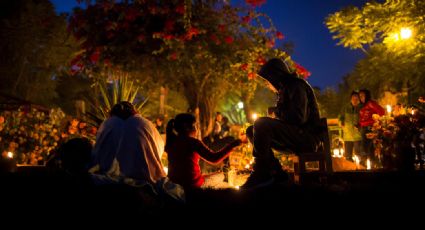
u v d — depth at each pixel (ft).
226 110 88.53
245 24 37.93
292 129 17.60
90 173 14.35
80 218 13.69
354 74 71.46
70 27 37.32
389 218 14.19
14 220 13.60
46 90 77.97
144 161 15.01
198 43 36.50
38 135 34.04
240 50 37.22
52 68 75.77
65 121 35.06
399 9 44.45
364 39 48.06
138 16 35.88
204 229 14.17
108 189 13.93
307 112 18.02
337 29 48.60
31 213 13.66
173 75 38.04
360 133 31.86
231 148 18.40
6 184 13.98
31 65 73.05
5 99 37.42
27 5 70.79
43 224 13.62
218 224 14.29
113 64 37.40
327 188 15.76
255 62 37.47
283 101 18.11
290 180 17.76
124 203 13.79
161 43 36.24
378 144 22.86
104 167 14.87
